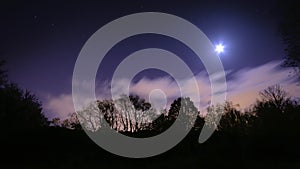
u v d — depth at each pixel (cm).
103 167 1941
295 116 2645
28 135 2416
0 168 1755
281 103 2880
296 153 2169
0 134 2323
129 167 2005
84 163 2028
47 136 2466
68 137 2573
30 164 1902
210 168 1750
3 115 2519
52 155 2133
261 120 2725
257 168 1759
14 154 2072
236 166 1791
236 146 2128
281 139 2364
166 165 1969
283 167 1783
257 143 2273
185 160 2066
